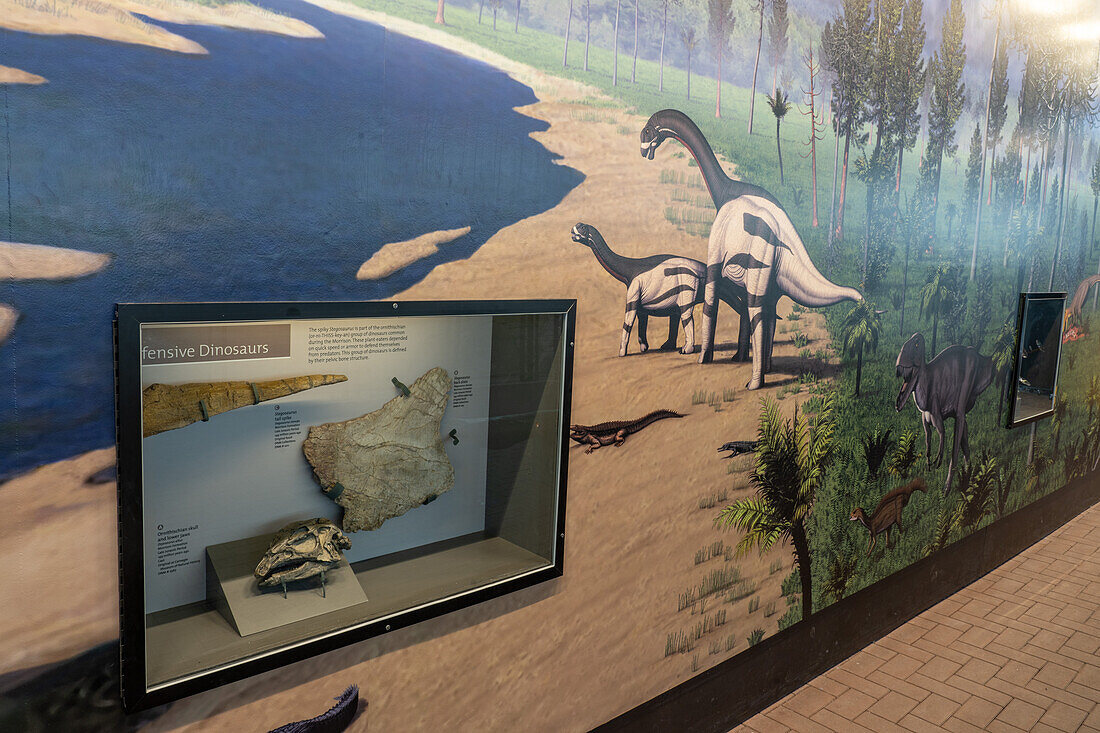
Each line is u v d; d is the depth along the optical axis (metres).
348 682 2.12
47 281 1.52
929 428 4.52
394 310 2.02
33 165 1.48
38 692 1.59
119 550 1.64
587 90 2.44
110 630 1.67
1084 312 6.27
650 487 2.89
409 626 2.24
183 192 1.66
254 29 1.72
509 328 2.30
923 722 3.58
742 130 3.04
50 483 1.56
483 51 2.15
